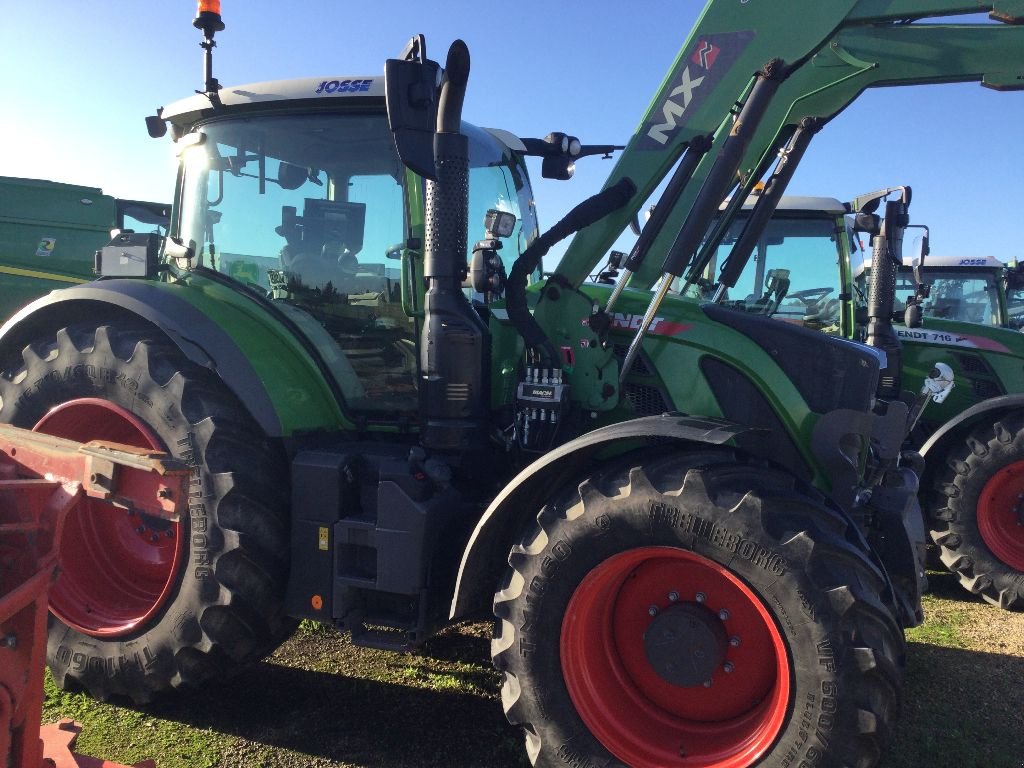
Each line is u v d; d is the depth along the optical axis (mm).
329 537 2795
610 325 2896
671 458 2371
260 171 3281
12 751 1768
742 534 2145
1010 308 8211
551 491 2609
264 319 3184
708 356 2855
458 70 2607
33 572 1794
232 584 2748
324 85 3021
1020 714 3127
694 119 2850
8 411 3170
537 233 3945
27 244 9992
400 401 3146
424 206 2965
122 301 3025
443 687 3172
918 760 2750
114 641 2922
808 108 3209
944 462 4988
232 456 2818
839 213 5863
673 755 2314
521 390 2877
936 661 3686
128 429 3109
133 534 3152
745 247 3766
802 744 2096
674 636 2363
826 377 2768
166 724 2850
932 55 2881
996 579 4594
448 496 2771
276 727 2836
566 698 2346
